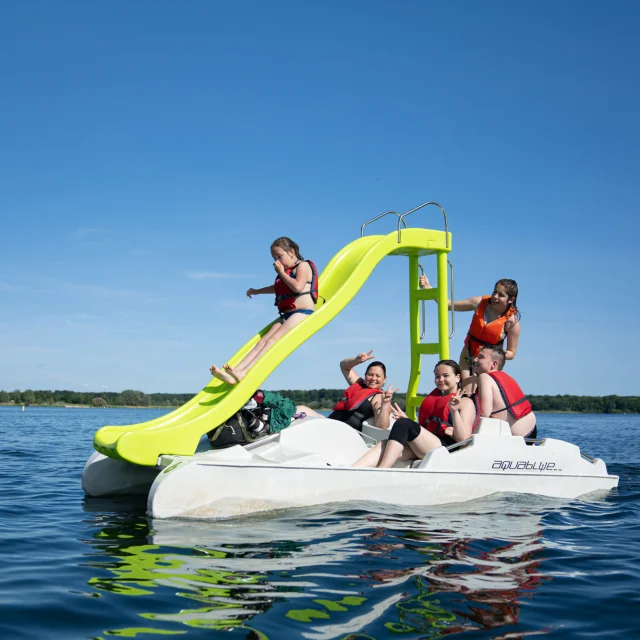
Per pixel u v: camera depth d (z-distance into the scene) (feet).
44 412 172.65
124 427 21.34
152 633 9.21
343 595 10.85
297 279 22.21
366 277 22.67
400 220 24.35
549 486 21.07
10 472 28.60
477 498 19.65
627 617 10.25
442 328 26.18
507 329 23.03
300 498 17.37
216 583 11.44
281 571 12.14
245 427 20.27
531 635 9.42
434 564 12.76
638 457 38.78
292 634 9.20
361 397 23.44
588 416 186.80
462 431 19.90
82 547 14.03
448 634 9.36
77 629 9.36
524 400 21.54
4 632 9.21
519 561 13.25
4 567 12.48
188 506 16.60
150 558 13.05
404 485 18.51
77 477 27.04
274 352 20.31
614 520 17.88
